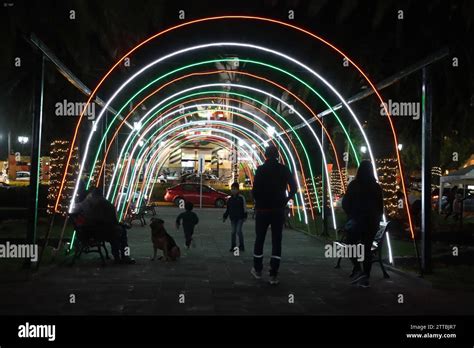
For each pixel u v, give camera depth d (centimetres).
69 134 1850
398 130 1742
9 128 1703
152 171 2967
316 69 1641
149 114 1975
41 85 1030
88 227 1134
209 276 1025
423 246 1046
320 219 2461
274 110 2103
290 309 767
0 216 2217
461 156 3173
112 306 769
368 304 806
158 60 1234
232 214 1399
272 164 976
